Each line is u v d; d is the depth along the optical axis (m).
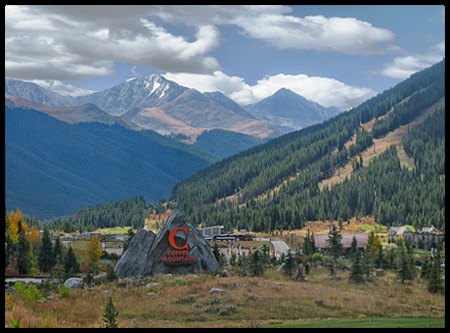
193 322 51.56
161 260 86.94
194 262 87.94
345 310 57.66
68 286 68.56
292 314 55.38
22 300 56.53
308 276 85.31
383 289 73.62
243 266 88.50
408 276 82.06
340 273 89.50
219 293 63.50
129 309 56.84
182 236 88.56
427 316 55.50
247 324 49.91
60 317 50.44
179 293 64.75
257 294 63.78
